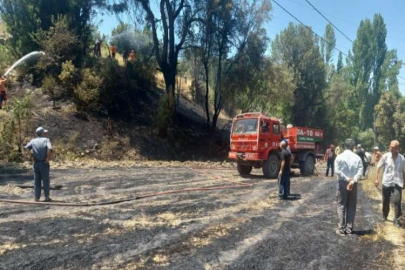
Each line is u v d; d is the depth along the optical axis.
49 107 20.83
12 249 5.26
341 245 5.96
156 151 22.39
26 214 7.30
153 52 28.95
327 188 12.74
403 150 38.47
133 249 5.46
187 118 30.02
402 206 9.46
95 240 5.82
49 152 8.58
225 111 37.00
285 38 39.75
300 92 39.41
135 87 25.64
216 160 25.41
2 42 25.78
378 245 6.00
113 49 29.16
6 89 21.17
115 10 24.44
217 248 5.63
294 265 5.00
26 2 23.67
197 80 34.00
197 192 10.89
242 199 9.95
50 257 4.99
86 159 18.06
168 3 25.73
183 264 4.92
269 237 6.30
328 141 44.16
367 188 12.56
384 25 49.78
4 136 15.62
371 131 50.09
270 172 14.95
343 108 46.53
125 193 10.12
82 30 25.02
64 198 9.06
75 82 22.16
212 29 25.77
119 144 20.91
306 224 7.28
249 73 27.34
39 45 22.88
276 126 15.48
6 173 12.67
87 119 21.47
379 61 50.03
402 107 39.19
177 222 7.14
